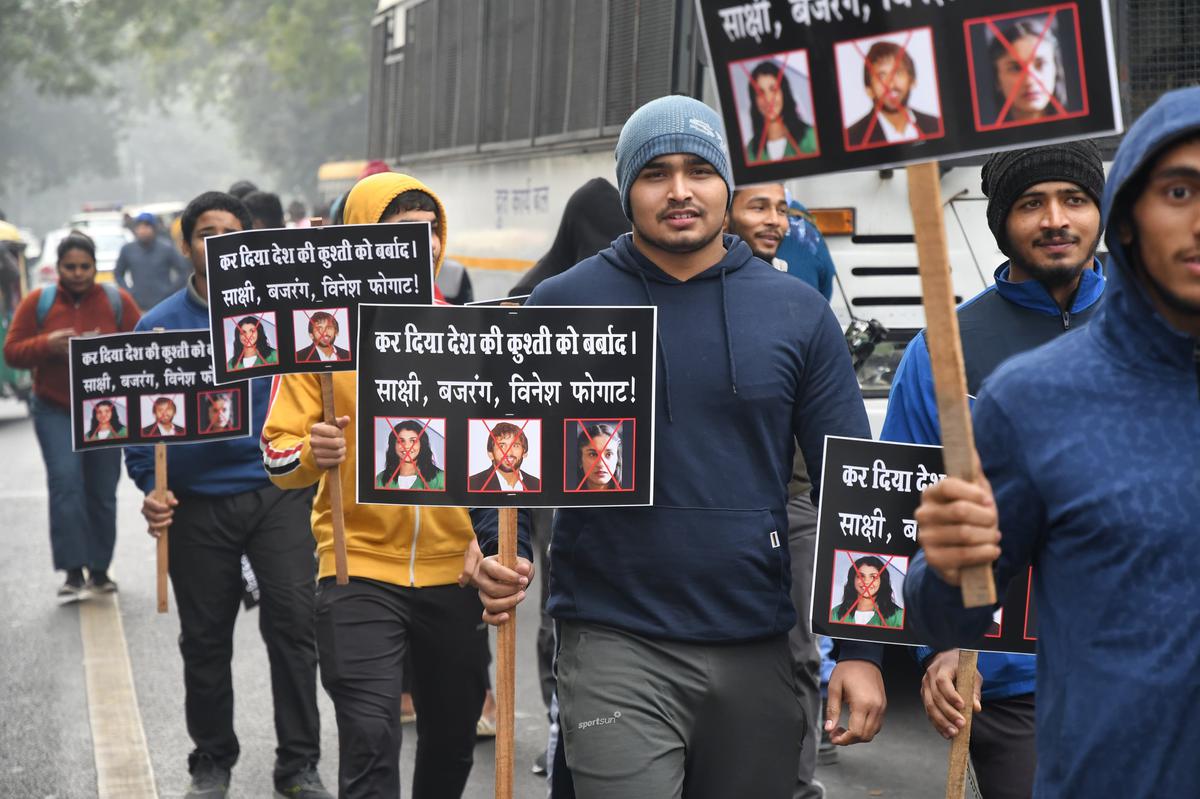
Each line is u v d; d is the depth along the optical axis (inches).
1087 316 144.6
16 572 416.2
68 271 366.6
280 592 223.3
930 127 102.3
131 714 281.3
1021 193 141.5
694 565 136.2
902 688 283.6
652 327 139.3
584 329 140.9
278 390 182.1
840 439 132.6
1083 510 88.4
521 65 457.4
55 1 2369.6
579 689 137.6
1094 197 141.6
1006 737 136.6
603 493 138.3
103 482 380.8
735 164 106.3
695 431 138.3
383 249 182.1
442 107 551.2
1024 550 92.8
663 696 135.7
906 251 303.1
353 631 174.2
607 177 389.1
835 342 141.2
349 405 179.0
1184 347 88.1
